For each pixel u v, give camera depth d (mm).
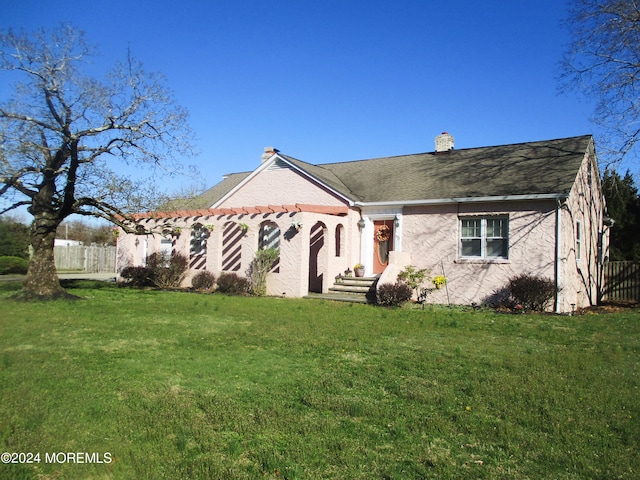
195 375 6625
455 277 15688
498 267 14898
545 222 14156
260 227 18984
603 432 4723
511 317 12328
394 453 4305
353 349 8273
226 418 5023
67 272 34438
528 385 6168
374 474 3928
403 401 5656
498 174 16234
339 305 14367
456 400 5652
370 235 17984
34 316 11656
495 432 4727
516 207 14680
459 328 10445
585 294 16828
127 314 12156
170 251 22891
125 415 5078
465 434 4723
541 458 4207
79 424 4844
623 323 11562
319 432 4730
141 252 23719
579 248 16172
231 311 12688
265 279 17406
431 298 16078
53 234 15711
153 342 8797
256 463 4094
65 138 14156
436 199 15836
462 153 19438
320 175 19422
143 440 4531
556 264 13859
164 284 20000
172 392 5871
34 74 13523
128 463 4074
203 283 18906
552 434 4711
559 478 3865
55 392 5777
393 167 20375
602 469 4012
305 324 10656
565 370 6945
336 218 17875
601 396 5750
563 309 13828
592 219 18078
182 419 5008
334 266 17641
